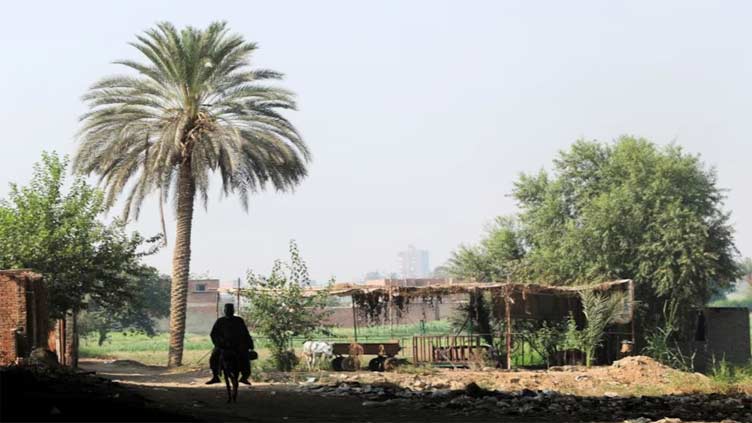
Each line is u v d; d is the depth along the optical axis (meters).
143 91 43.94
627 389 32.44
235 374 20.41
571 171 60.56
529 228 63.03
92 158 43.09
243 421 16.55
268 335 40.59
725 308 54.66
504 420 18.77
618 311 44.31
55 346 36.12
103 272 38.72
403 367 39.81
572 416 19.84
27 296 27.78
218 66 43.75
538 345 44.41
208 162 44.16
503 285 42.78
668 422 17.80
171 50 43.19
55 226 37.81
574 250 56.62
